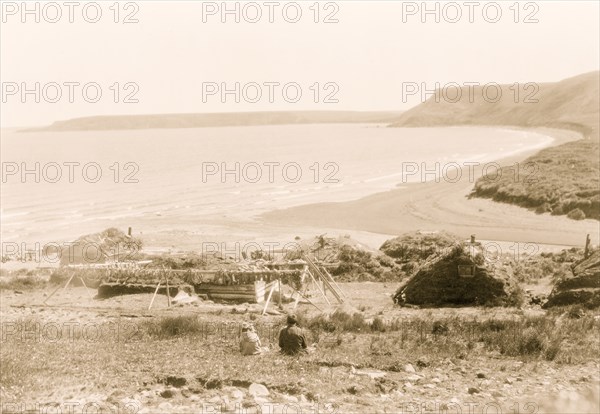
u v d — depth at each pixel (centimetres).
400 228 6194
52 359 1433
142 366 1371
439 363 1462
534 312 2253
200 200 8862
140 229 6450
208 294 2792
